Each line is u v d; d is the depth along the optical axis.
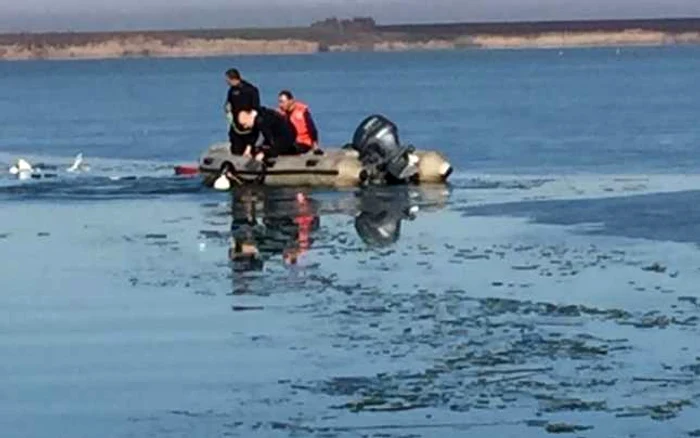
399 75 139.25
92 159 39.44
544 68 153.62
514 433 12.01
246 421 12.52
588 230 22.69
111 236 22.75
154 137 49.47
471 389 13.30
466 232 22.58
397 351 14.71
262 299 17.36
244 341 15.30
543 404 12.80
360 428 12.23
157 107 74.69
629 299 17.00
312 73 157.62
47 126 58.03
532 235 22.16
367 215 24.62
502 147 40.81
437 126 51.38
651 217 23.97
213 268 19.53
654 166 33.47
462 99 76.12
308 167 28.67
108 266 19.91
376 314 16.39
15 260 20.61
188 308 16.97
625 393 13.09
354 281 18.36
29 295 17.97
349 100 78.81
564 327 15.60
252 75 152.12
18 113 70.56
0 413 12.93
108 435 12.25
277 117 28.92
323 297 17.38
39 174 33.84
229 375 14.01
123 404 13.15
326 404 12.95
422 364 14.19
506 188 28.91
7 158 40.38
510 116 56.84
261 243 21.66
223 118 61.59
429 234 22.36
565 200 26.59
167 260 20.27
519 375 13.74
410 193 27.98
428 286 17.95
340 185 28.61
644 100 68.19
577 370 13.86
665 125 48.16
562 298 17.11
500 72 140.50
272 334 15.55
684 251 20.34
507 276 18.59
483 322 15.91
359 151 29.36
